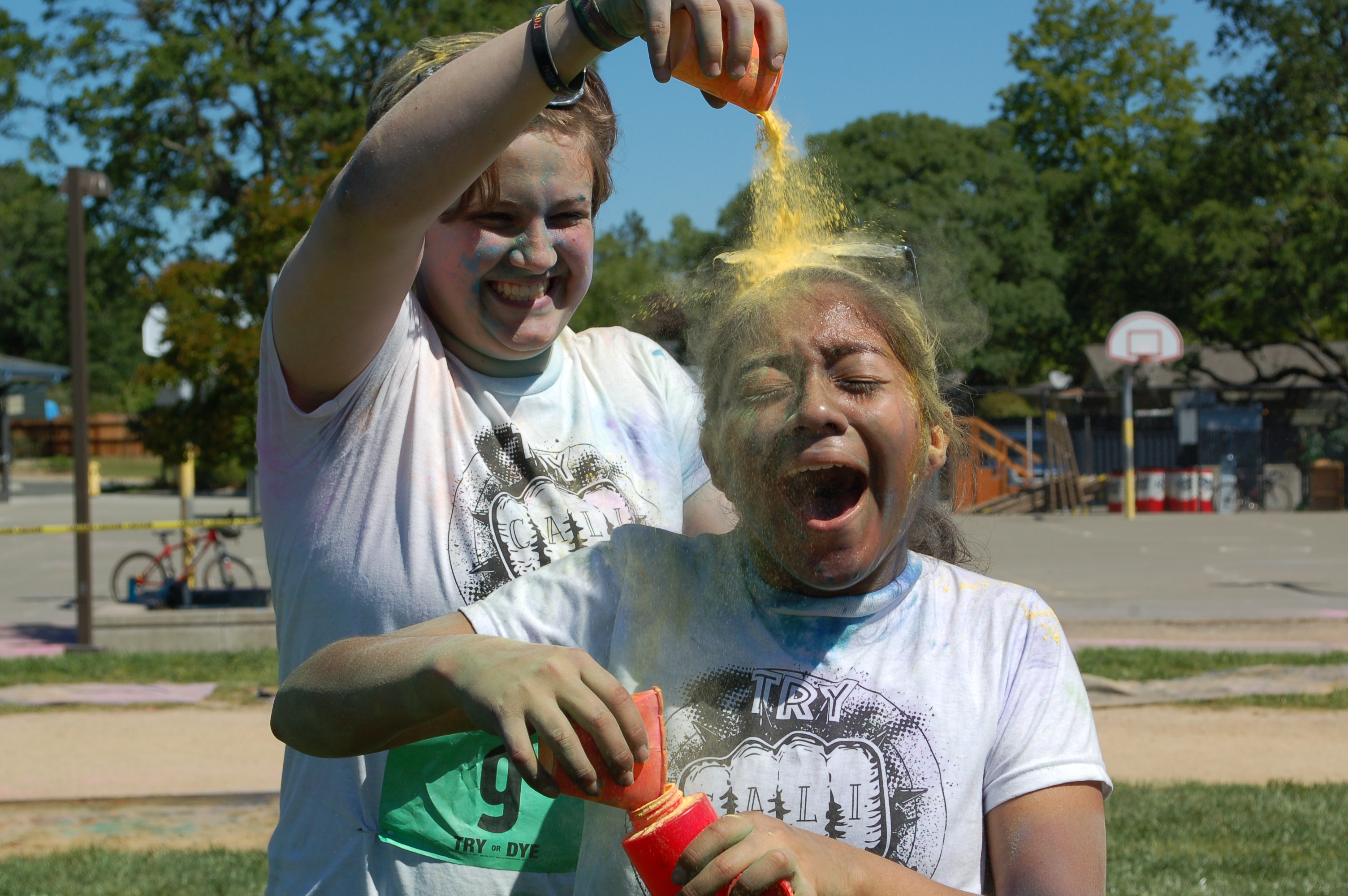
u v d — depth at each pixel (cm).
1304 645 1068
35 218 6188
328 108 2850
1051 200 4275
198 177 2897
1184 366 3284
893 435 139
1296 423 2998
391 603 184
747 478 142
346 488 185
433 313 199
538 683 123
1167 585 1459
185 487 1337
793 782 142
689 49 140
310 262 161
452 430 190
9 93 2862
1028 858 137
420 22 2744
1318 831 558
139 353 6162
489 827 174
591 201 207
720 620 152
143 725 799
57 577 1733
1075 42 4416
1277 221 3206
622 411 206
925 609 151
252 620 1074
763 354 142
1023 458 3231
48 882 496
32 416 5281
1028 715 145
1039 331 4075
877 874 123
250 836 581
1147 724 801
